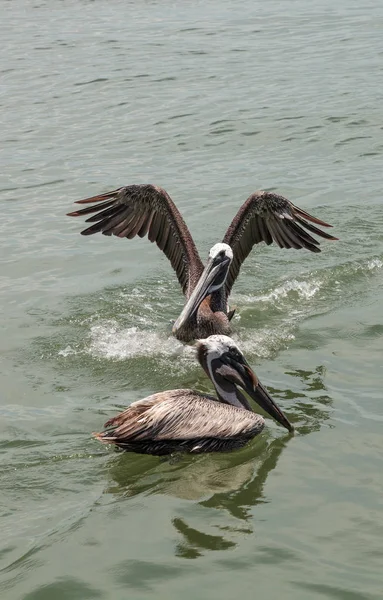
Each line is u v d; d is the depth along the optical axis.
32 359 10.23
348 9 30.95
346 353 10.09
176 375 9.93
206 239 13.55
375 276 12.32
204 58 24.56
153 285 12.41
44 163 17.05
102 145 18.00
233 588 6.19
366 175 16.11
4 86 22.33
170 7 32.34
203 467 7.95
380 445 8.10
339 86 21.48
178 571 6.39
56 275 12.63
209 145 17.91
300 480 7.64
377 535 6.79
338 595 6.09
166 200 11.48
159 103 20.55
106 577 6.34
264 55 24.78
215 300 11.09
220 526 6.96
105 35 27.84
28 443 8.29
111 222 11.40
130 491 7.52
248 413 8.50
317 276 12.38
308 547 6.66
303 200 15.02
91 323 11.18
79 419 8.78
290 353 10.20
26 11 32.28
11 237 13.91
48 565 6.48
